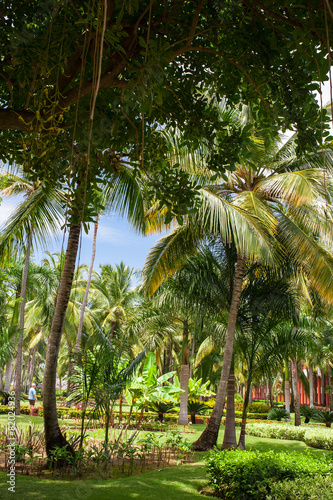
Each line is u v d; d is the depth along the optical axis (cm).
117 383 840
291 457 691
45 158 344
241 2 313
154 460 927
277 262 1041
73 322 2767
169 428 1584
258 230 982
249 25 339
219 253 1235
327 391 3400
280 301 1129
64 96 318
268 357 1166
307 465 636
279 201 1210
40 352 4475
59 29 319
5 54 338
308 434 1446
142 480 702
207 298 1212
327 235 1063
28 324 2822
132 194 961
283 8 303
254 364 1197
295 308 1202
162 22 364
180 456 954
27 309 2788
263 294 1166
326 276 1020
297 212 1106
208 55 395
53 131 319
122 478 717
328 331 2586
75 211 360
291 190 986
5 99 421
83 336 2814
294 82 331
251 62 357
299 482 545
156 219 1220
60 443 766
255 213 1022
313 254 1040
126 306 3172
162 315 1855
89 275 2131
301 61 326
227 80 396
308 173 1029
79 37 327
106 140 369
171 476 743
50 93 321
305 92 329
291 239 1073
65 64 316
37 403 2936
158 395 1062
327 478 556
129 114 374
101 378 807
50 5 287
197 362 2372
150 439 938
